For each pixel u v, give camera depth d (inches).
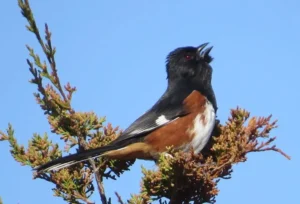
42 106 363.3
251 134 350.0
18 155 358.9
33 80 347.3
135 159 406.6
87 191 353.1
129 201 321.7
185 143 407.8
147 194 327.9
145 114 411.2
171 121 406.3
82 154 350.3
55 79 348.5
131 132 396.2
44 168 341.4
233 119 359.3
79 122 366.0
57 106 359.6
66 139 365.7
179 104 412.8
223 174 350.9
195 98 413.4
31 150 359.6
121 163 391.9
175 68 454.9
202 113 412.8
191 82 447.2
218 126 420.8
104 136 385.1
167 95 439.2
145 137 401.4
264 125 349.4
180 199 345.1
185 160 319.9
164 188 332.5
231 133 349.1
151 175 327.3
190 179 331.6
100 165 371.2
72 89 359.6
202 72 451.8
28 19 328.2
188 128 407.5
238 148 334.6
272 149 334.6
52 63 343.0
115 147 371.2
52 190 348.8
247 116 354.6
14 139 359.3
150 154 404.2
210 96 429.4
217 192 337.4
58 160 344.2
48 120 365.1
